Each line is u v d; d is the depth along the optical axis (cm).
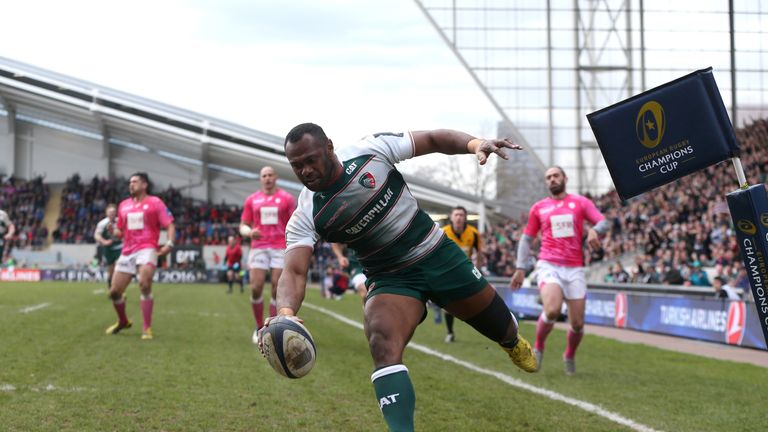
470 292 420
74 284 3000
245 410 552
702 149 460
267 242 1015
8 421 485
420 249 412
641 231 2527
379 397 371
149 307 1009
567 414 573
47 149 5000
